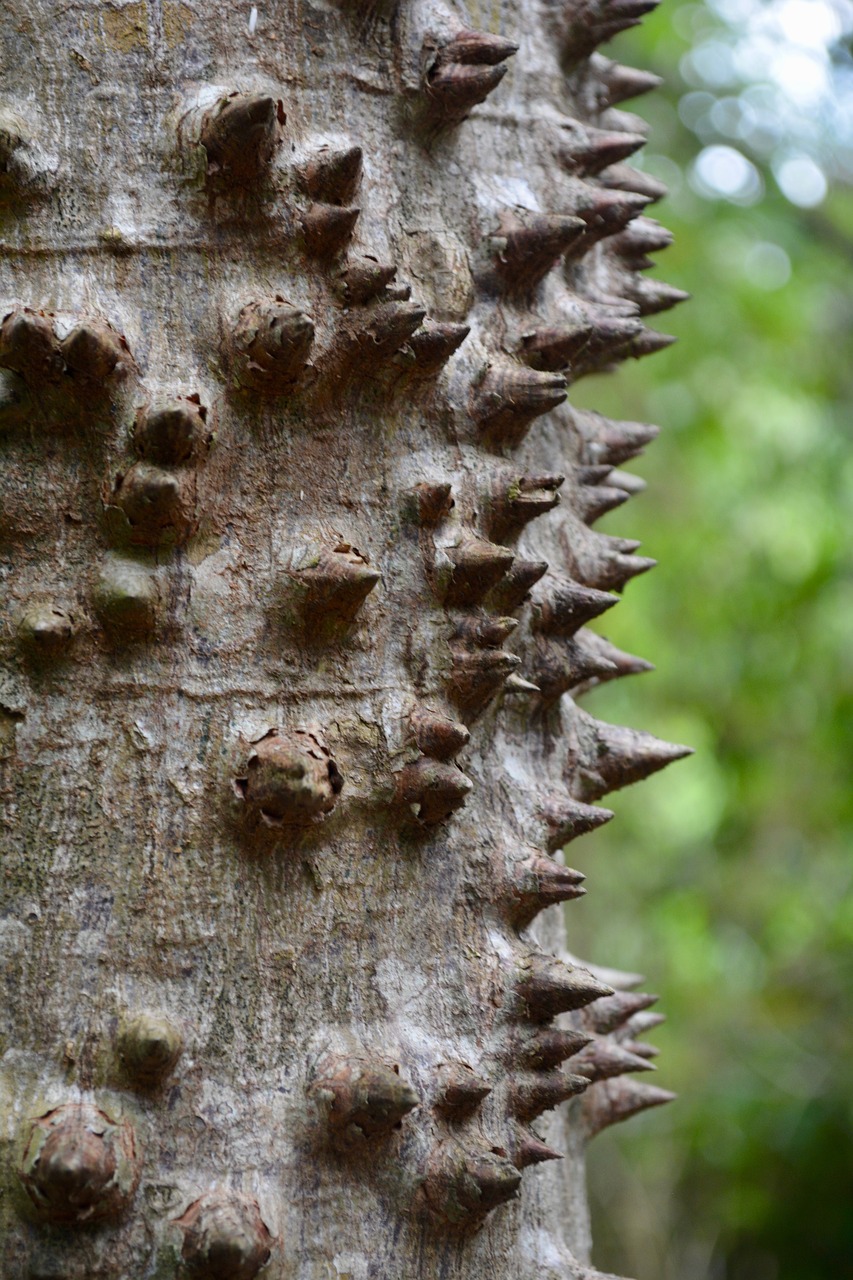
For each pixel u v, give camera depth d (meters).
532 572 0.95
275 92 0.94
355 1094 0.89
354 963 0.91
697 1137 3.16
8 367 0.90
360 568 0.91
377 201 0.96
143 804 0.90
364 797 0.91
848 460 2.71
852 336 2.87
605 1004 1.03
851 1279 3.04
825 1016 3.24
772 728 2.96
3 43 0.92
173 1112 0.88
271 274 0.92
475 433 0.96
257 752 0.90
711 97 2.64
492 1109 0.92
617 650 1.06
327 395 0.93
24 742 0.89
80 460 0.90
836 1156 3.09
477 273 0.98
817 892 3.13
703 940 3.21
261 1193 0.88
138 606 0.90
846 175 2.61
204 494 0.91
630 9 1.04
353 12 0.96
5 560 0.90
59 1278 0.86
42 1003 0.88
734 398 2.77
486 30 1.01
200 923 0.89
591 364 1.08
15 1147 0.87
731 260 2.80
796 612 2.72
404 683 0.93
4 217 0.92
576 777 0.99
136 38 0.93
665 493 2.92
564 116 1.02
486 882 0.94
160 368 0.91
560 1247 0.96
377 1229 0.90
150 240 0.92
